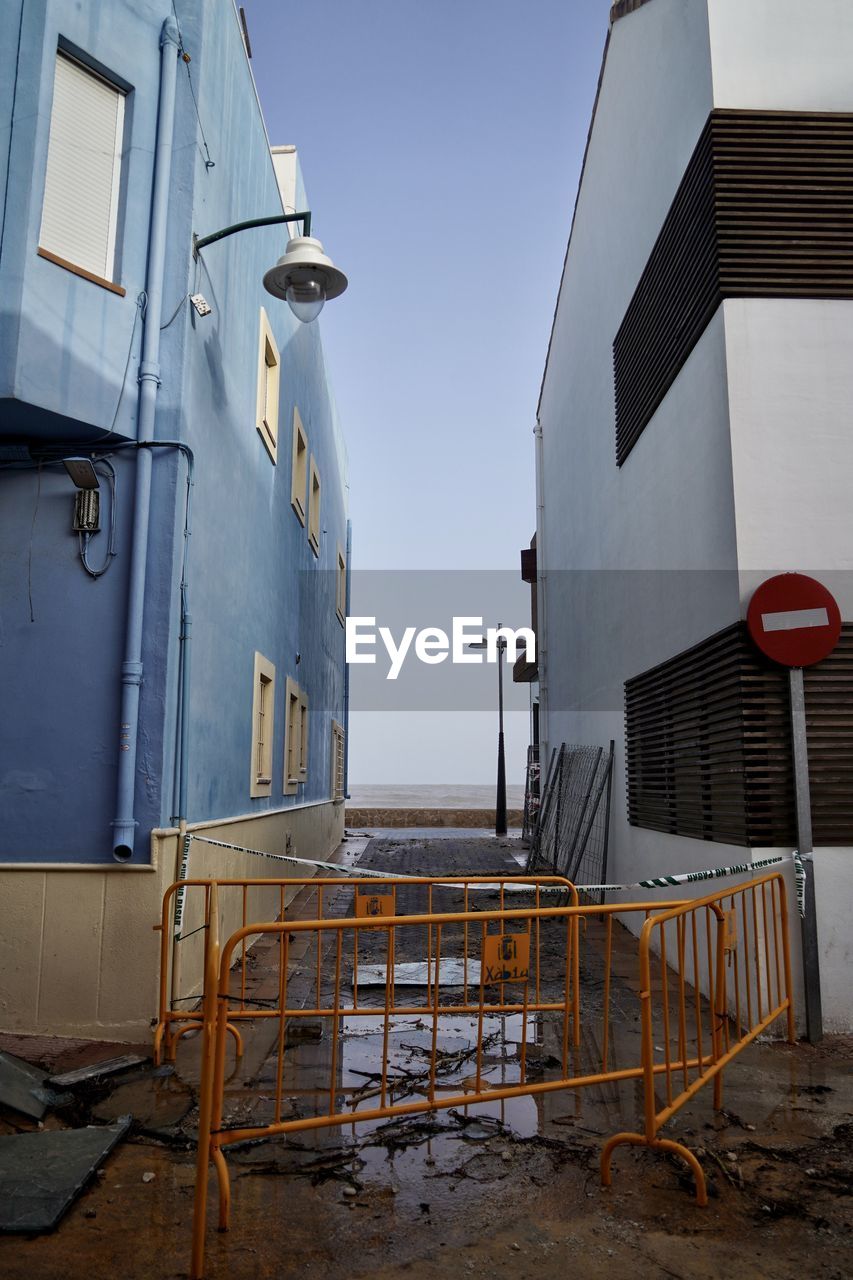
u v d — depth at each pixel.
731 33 7.27
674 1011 6.90
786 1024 6.11
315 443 15.30
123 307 6.55
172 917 6.00
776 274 6.91
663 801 8.83
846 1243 3.49
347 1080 5.26
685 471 7.97
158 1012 5.94
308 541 14.49
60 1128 4.53
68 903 6.06
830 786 6.38
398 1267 3.29
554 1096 5.03
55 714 6.27
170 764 6.36
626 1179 4.02
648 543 9.41
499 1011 5.69
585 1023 6.60
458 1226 3.59
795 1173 4.09
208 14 7.37
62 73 6.45
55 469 6.50
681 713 8.17
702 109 7.43
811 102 7.20
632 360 10.10
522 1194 3.87
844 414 6.77
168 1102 4.86
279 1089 3.79
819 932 6.24
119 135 6.79
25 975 6.01
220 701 7.82
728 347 6.82
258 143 9.62
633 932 10.19
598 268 12.23
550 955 9.18
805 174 7.07
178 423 6.62
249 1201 3.78
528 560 22.91
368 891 14.12
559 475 16.55
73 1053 5.64
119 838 6.02
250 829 9.22
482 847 21.06
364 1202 3.78
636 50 9.74
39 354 5.97
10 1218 3.54
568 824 14.09
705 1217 3.69
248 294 9.10
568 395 15.25
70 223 6.38
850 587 6.61
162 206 6.80
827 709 6.46
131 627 6.27
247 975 7.96
